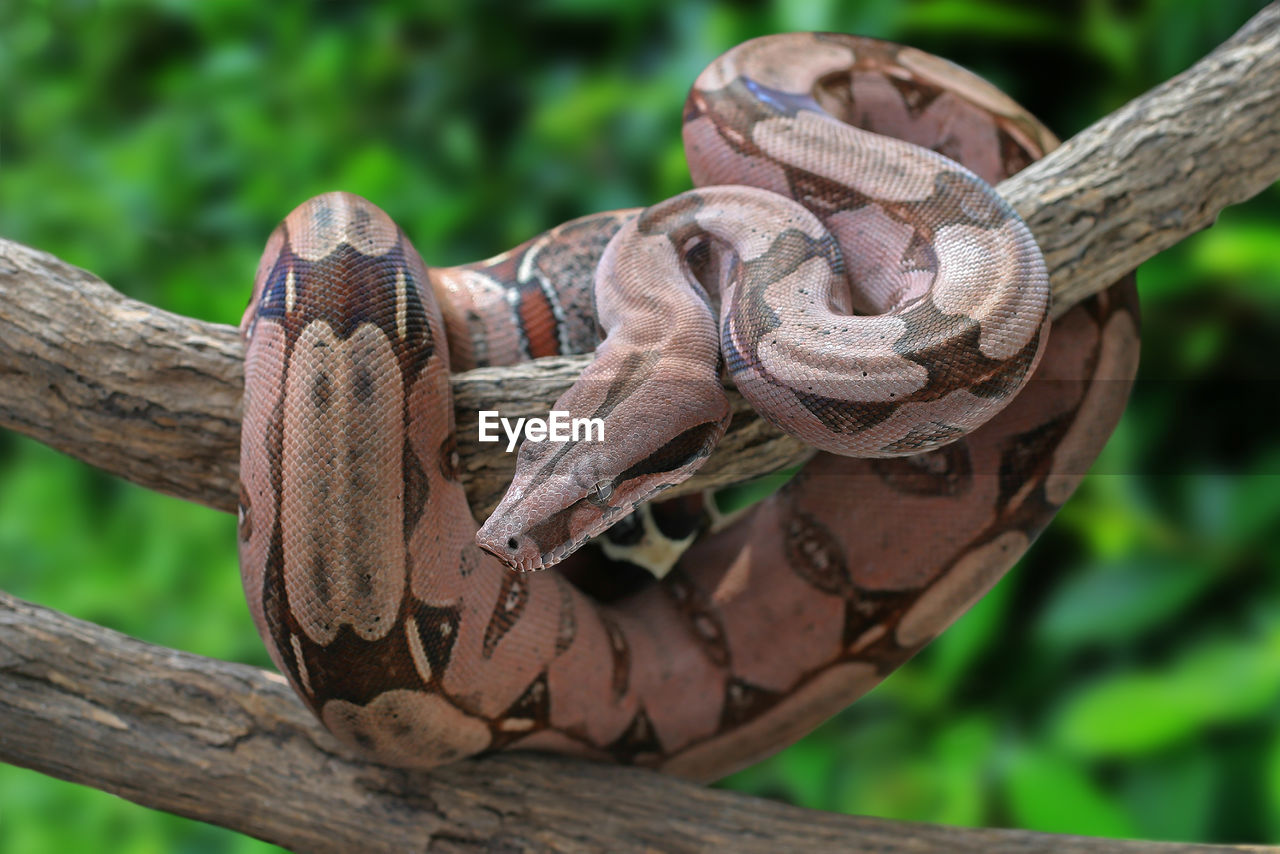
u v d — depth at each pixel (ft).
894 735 3.46
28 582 4.31
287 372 2.51
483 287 2.77
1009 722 3.46
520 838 2.62
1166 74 3.40
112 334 2.62
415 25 4.45
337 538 2.49
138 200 4.49
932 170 2.64
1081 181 2.66
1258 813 3.24
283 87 4.43
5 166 4.91
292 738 2.64
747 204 2.66
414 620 2.52
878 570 2.73
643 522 2.80
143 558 4.26
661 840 2.63
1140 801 3.26
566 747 2.69
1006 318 2.51
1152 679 3.23
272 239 2.62
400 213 4.13
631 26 4.12
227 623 4.01
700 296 2.63
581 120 3.95
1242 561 3.28
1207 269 3.28
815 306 2.56
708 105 2.74
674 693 2.73
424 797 2.63
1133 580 3.27
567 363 2.64
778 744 2.78
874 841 2.64
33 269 2.63
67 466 4.40
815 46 2.83
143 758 2.62
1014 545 2.73
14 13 4.96
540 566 2.49
